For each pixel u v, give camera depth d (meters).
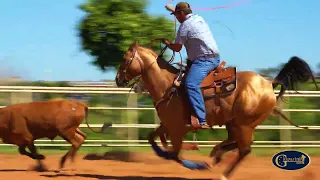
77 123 9.32
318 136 13.54
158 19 12.80
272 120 13.36
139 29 12.60
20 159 11.17
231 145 8.55
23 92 12.38
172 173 9.65
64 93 12.56
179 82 8.12
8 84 14.47
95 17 12.62
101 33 12.70
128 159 11.44
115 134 13.12
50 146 12.84
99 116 13.09
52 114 9.16
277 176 9.30
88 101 13.00
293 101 13.54
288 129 13.14
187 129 8.22
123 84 8.63
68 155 9.45
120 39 12.66
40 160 9.82
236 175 9.38
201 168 8.53
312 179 9.12
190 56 8.12
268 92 8.08
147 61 8.39
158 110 8.35
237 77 8.15
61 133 9.25
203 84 8.05
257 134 13.38
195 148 8.80
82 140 9.49
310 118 13.48
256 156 12.05
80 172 9.56
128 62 8.44
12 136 9.23
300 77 8.33
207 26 8.12
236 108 8.00
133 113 12.88
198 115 7.96
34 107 9.23
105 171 9.77
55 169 9.85
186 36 8.01
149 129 13.16
